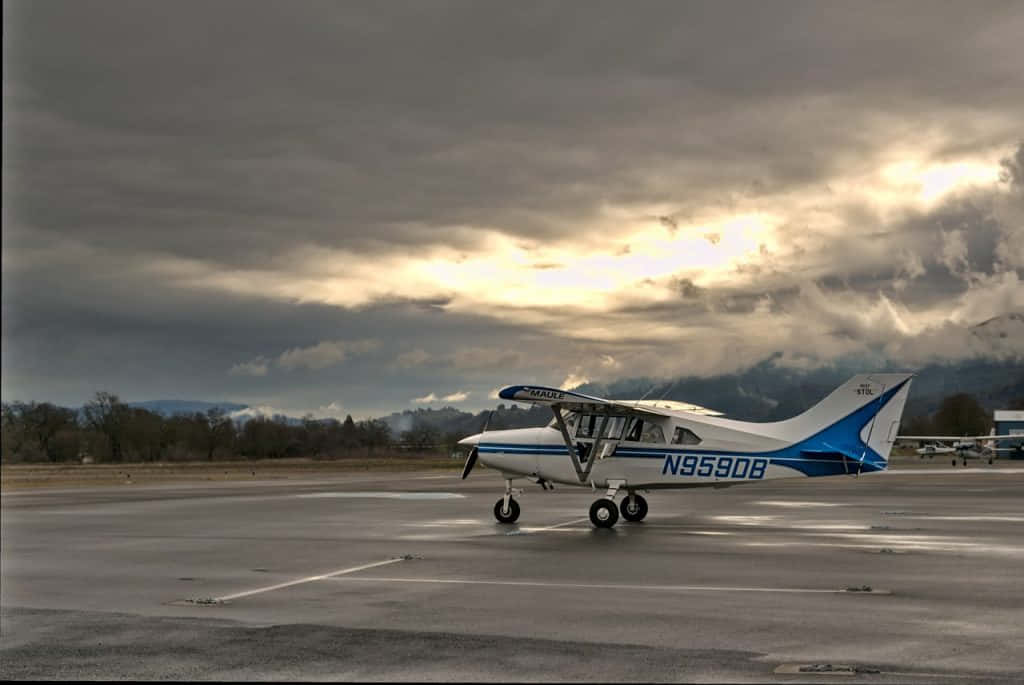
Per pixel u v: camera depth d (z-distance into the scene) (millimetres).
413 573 14461
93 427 122938
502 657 9023
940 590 12484
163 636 10047
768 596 12117
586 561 15609
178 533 21578
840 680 8086
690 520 23469
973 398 106562
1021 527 21109
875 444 21516
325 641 9758
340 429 127000
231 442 125750
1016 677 8141
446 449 121188
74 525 24078
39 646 9625
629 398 25141
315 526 22969
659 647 9359
